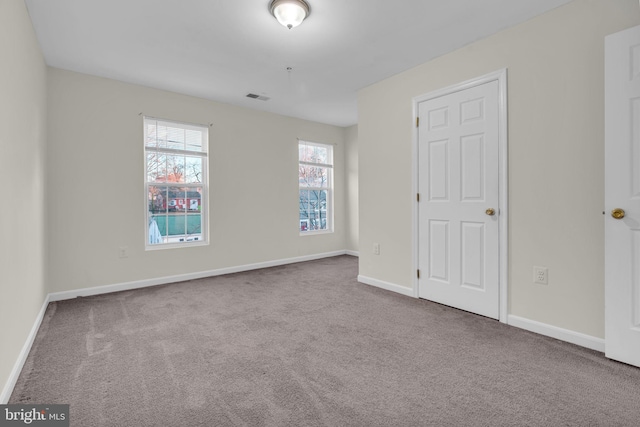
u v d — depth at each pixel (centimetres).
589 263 219
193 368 193
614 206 197
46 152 321
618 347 198
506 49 262
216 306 310
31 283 237
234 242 466
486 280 277
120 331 250
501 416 149
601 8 213
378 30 266
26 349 209
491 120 272
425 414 151
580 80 222
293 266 506
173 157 419
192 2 228
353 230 603
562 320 232
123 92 373
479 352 213
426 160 324
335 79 369
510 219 260
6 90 176
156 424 144
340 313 290
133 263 381
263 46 293
